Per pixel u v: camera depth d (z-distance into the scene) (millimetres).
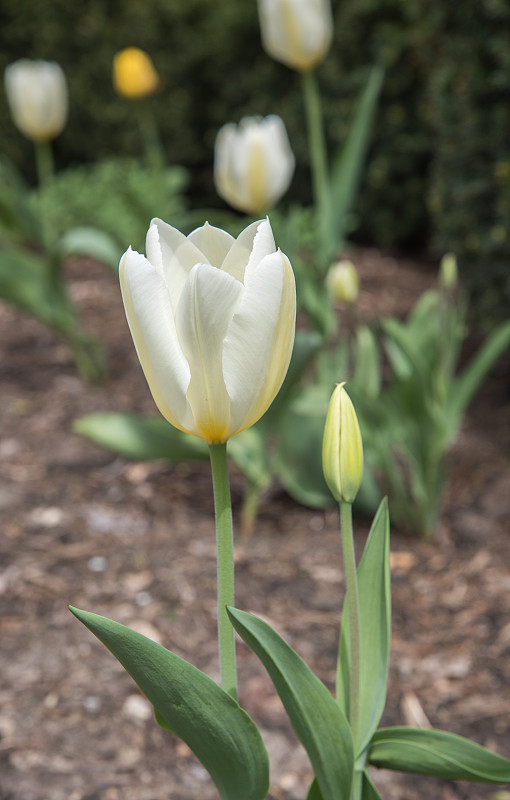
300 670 991
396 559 2686
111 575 2572
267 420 2695
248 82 6340
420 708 2074
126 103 6883
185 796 1815
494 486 3068
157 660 951
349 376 3619
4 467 3273
